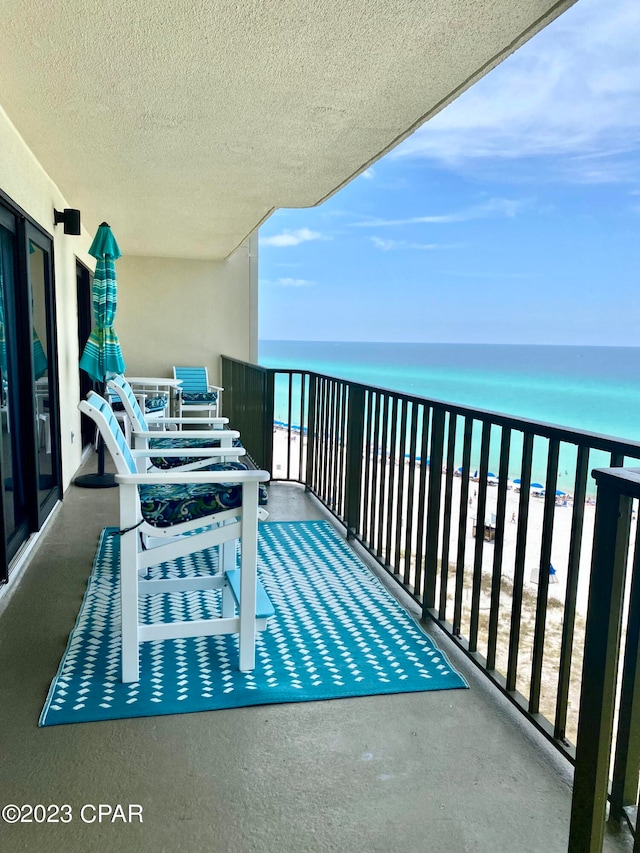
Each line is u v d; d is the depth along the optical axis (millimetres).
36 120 3131
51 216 4312
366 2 2027
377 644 2473
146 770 1709
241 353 8594
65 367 4867
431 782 1697
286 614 2734
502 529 2098
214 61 2473
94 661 2273
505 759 1805
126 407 3311
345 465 4129
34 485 3607
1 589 2830
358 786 1674
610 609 1207
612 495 1186
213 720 1942
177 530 2178
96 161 3881
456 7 2043
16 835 1476
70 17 2135
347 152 3668
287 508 4555
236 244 7156
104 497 4648
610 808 1563
